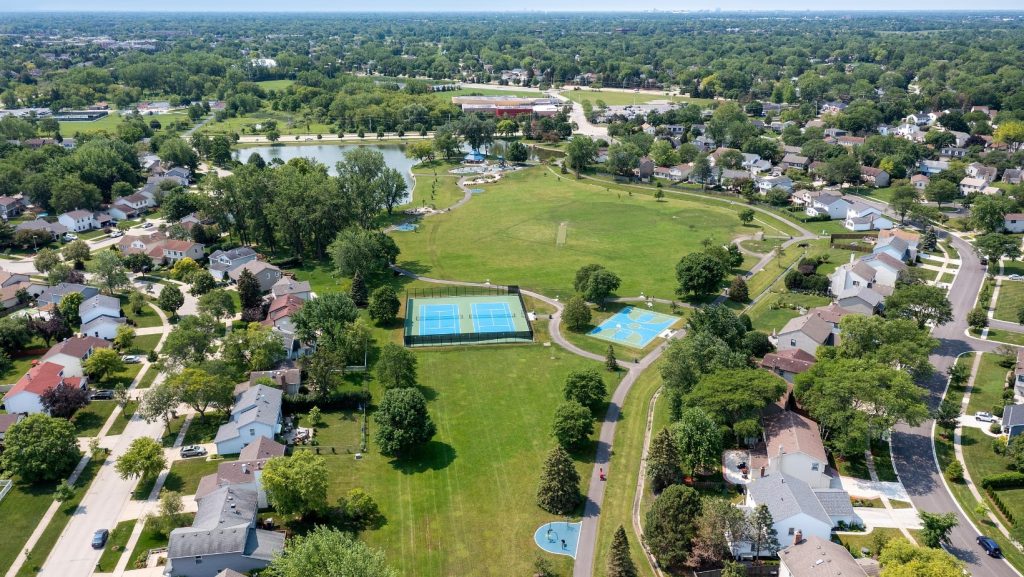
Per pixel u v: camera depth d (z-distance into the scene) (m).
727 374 118.06
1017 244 191.25
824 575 81.50
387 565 91.62
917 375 129.88
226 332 160.38
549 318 171.62
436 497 107.00
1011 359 142.12
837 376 115.06
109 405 132.00
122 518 102.06
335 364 137.25
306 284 181.75
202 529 91.25
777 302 176.62
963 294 178.62
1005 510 100.06
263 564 89.69
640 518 102.12
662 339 159.25
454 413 130.12
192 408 132.00
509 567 92.88
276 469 99.88
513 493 107.75
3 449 114.50
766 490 99.19
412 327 167.00
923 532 93.69
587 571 91.94
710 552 90.94
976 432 120.50
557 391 137.50
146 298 183.62
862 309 158.25
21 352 151.38
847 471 110.62
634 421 127.12
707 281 176.50
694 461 106.62
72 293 168.12
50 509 104.00
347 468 113.94
